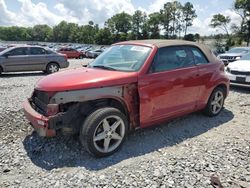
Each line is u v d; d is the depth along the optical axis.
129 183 3.36
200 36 87.06
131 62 4.52
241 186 3.34
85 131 3.81
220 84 5.80
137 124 4.44
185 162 3.88
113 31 113.38
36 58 13.84
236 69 8.91
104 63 4.80
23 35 137.62
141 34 104.44
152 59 4.48
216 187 3.29
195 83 5.14
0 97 7.66
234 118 5.91
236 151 4.27
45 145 4.38
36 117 3.86
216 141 4.66
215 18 75.12
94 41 110.50
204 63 5.45
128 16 111.38
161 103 4.59
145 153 4.18
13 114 5.87
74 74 4.27
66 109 3.89
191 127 5.29
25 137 4.72
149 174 3.56
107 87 4.01
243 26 66.56
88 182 3.39
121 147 4.25
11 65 13.27
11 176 3.55
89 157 4.02
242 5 64.75
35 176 3.54
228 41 69.25
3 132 4.92
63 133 3.96
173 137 4.80
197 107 5.38
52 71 14.39
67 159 3.98
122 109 4.34
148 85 4.35
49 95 3.82
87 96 3.88
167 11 101.06
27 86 9.80
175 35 102.00
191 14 100.25
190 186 3.31
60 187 3.29
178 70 4.81
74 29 126.31
